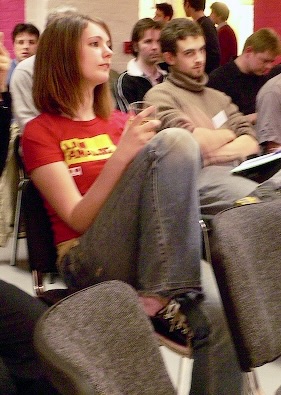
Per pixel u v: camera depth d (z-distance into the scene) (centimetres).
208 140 299
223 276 149
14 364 182
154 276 183
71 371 92
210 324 190
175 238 183
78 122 225
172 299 192
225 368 192
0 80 213
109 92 237
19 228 427
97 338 110
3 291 190
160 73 436
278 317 162
